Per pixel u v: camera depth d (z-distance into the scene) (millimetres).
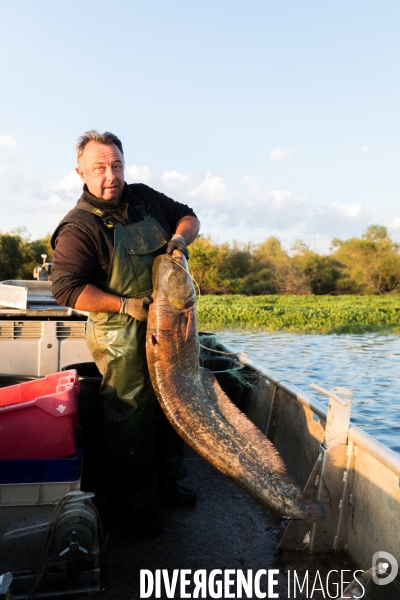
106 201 3430
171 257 3334
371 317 29953
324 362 14820
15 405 3047
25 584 2898
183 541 3508
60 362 4730
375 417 9320
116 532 3605
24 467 2994
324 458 3346
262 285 66000
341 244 77312
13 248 61125
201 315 30109
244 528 3680
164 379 3230
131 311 3330
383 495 2980
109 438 3523
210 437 3131
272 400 4691
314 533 3350
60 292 3322
